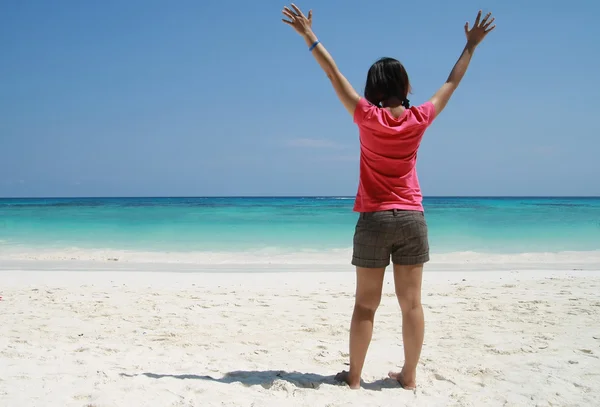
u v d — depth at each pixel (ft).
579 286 25.80
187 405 9.22
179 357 13.05
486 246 47.78
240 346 14.58
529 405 9.72
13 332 15.79
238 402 9.46
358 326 10.18
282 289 25.23
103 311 19.42
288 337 15.80
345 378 10.78
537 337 15.38
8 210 105.70
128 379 10.61
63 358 12.39
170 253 42.88
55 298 21.97
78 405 9.14
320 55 9.58
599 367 12.19
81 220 75.87
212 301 21.83
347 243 49.62
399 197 9.66
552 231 59.72
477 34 10.68
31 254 41.60
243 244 48.98
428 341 15.06
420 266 10.04
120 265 34.91
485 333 15.99
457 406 9.56
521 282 27.30
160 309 19.98
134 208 118.21
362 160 9.92
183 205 146.41
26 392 9.72
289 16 9.62
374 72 10.16
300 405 9.36
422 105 9.86
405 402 9.67
